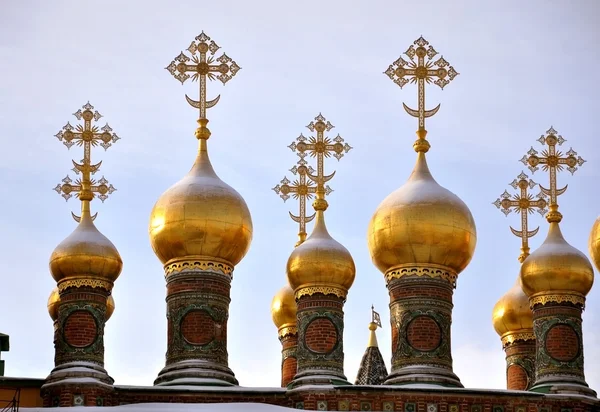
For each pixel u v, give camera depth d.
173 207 64.81
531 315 70.69
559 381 65.12
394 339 64.81
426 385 63.25
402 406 62.41
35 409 59.03
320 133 69.19
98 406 60.75
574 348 65.81
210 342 64.12
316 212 67.19
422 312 64.62
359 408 62.28
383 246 65.19
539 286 66.50
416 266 65.06
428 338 64.38
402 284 65.00
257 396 62.81
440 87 67.75
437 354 64.19
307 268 65.25
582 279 66.38
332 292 65.25
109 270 64.62
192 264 64.88
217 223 64.69
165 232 64.81
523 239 72.44
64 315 63.84
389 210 65.19
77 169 66.94
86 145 67.12
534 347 70.81
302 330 64.88
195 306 64.44
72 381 61.72
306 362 64.19
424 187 65.50
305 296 65.25
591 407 64.38
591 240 68.38
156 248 65.31
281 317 72.06
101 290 64.50
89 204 66.25
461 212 65.19
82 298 64.12
